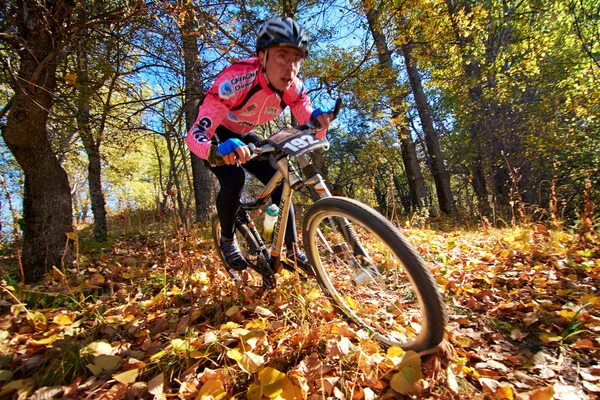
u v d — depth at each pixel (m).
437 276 2.67
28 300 2.61
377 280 1.75
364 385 1.37
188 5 3.49
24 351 1.80
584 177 9.59
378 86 9.36
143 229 7.77
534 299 2.18
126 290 2.87
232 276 2.75
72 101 4.32
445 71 11.86
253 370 1.41
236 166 2.22
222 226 2.41
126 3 3.64
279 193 2.23
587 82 10.43
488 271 2.71
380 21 7.80
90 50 4.22
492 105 11.68
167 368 1.57
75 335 1.97
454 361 1.49
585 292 2.19
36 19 3.46
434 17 8.88
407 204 24.19
